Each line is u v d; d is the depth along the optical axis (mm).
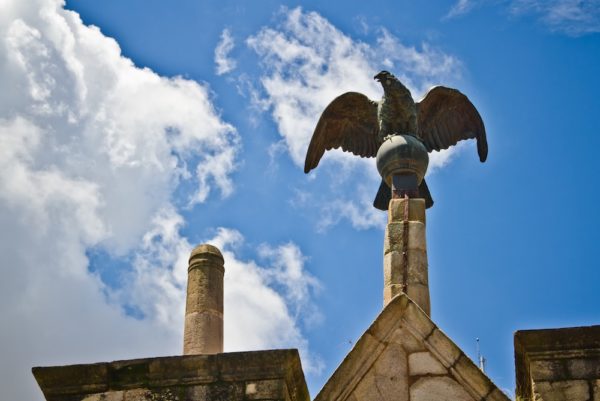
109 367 16656
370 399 16031
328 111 21078
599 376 16016
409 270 17969
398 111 20062
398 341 16250
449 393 15984
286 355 16391
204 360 16484
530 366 16172
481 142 21078
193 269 17844
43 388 16672
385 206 19531
